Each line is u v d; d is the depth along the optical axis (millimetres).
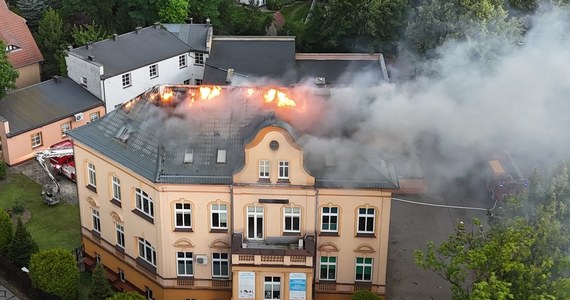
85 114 75500
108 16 97312
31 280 52375
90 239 57031
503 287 36781
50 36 91250
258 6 117375
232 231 49594
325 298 51812
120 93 78000
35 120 72188
